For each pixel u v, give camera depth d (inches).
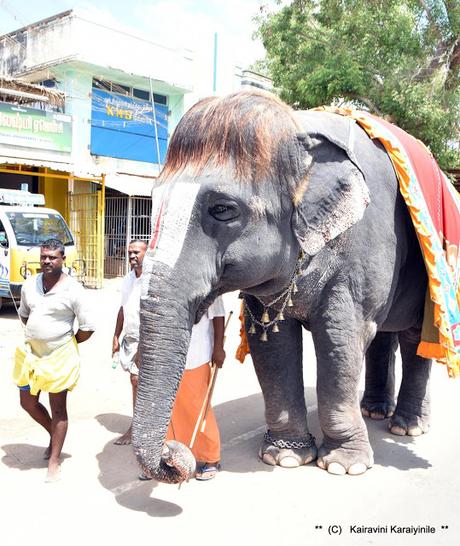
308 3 555.8
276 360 151.4
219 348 146.6
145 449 107.2
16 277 400.5
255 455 164.2
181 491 141.0
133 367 167.2
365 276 139.3
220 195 110.5
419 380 181.3
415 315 169.6
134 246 169.0
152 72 679.7
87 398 217.9
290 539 119.3
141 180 680.4
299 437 156.9
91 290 569.0
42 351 146.3
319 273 135.3
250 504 134.5
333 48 529.0
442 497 138.9
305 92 518.9
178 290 109.9
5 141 569.6
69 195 632.4
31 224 422.0
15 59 683.4
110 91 674.8
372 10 518.9
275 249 120.0
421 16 524.1
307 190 122.5
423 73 519.2
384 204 142.1
